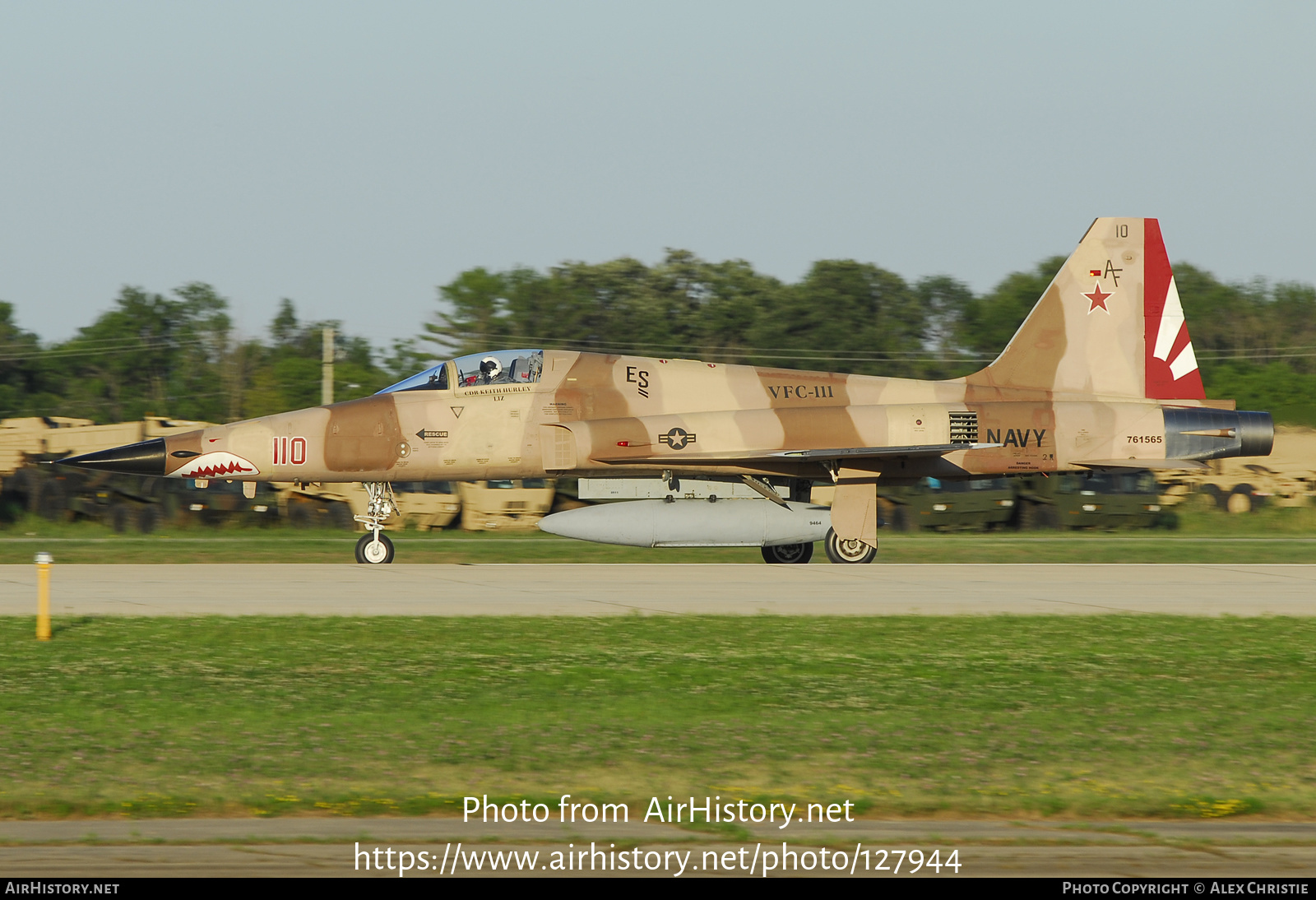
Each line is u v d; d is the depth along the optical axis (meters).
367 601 60.00
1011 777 32.09
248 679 41.78
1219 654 49.09
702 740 34.94
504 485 123.00
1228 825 28.97
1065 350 87.69
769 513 82.19
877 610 58.88
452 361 82.38
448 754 33.22
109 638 48.59
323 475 79.94
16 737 34.06
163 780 30.64
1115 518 125.00
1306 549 105.69
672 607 59.00
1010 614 58.41
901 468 84.50
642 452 80.19
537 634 50.69
